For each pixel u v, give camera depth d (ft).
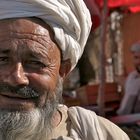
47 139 5.74
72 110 6.20
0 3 5.30
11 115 5.28
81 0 6.01
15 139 5.33
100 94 13.99
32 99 5.41
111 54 29.91
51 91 5.61
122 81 20.26
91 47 25.63
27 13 5.36
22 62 5.35
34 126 5.39
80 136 5.97
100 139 6.00
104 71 14.10
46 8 5.45
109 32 29.81
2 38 5.30
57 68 5.72
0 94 5.31
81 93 15.92
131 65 28.35
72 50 5.96
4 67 5.30
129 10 25.63
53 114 5.80
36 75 5.41
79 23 6.03
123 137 6.25
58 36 5.64
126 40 29.07
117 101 16.52
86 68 25.52
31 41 5.38
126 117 14.32
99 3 15.79
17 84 5.26
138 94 15.87
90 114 6.21
